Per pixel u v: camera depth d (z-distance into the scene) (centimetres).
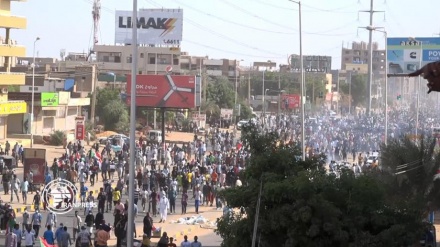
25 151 4325
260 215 1930
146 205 4328
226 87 12762
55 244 3009
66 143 7019
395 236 1897
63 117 8288
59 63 12706
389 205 1986
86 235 2881
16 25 7194
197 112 10575
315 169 2058
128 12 11294
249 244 1969
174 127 9850
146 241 2781
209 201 4512
